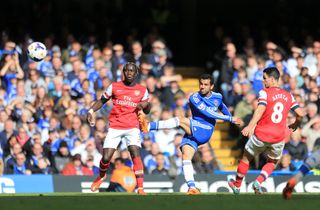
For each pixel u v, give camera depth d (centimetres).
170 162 6094
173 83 6850
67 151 5969
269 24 8356
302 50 7494
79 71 6644
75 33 7862
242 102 6731
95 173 5934
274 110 4216
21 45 6881
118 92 4519
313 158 3462
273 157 4312
